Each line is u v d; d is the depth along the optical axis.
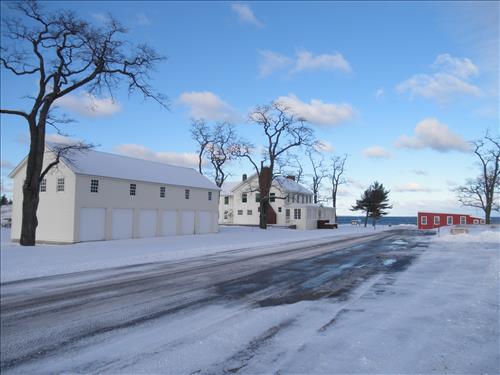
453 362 5.12
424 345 5.74
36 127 25.08
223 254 20.16
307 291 10.12
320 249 22.78
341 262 16.33
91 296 9.78
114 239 32.00
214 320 7.38
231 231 45.97
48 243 30.25
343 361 5.18
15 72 23.98
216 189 43.72
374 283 11.05
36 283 11.79
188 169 45.50
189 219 40.19
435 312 7.60
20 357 5.59
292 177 71.50
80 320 7.52
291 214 59.66
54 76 25.09
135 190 34.22
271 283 11.43
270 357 5.39
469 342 5.86
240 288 10.68
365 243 27.41
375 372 4.82
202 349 5.77
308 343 5.92
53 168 30.52
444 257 17.27
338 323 6.99
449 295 9.14
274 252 21.12
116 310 8.30
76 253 20.42
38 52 24.52
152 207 35.81
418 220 61.16
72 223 29.08
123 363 5.29
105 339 6.32
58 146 29.44
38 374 5.01
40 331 6.82
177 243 27.53
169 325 7.08
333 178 74.06
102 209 31.31
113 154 37.81
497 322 6.87
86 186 30.09
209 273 13.54
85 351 5.78
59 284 11.58
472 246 22.81
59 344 6.12
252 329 6.73
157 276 12.95
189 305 8.69
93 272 13.98
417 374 4.76
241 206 65.69
